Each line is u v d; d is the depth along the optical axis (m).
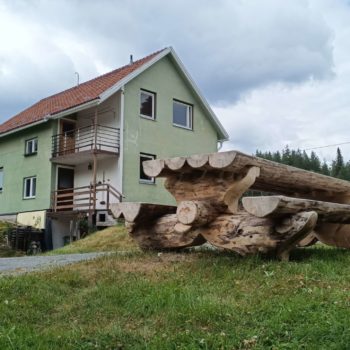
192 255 5.82
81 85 22.50
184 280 4.54
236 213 5.45
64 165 19.86
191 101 20.55
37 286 4.50
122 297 4.07
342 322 3.11
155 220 6.33
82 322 3.62
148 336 3.20
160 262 5.48
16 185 21.83
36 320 3.69
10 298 4.12
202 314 3.46
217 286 4.24
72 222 17.95
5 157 23.00
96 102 16.72
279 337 3.04
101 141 18.20
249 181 5.25
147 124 18.50
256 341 2.98
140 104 18.39
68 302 4.12
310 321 3.21
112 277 4.83
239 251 5.35
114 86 17.17
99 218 17.20
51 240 18.88
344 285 4.11
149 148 18.47
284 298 3.73
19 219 21.19
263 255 5.21
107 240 12.07
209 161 5.16
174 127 19.59
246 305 3.63
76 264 5.71
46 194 19.58
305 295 3.79
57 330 3.40
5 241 18.08
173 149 19.44
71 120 19.78
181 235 5.96
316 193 7.30
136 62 20.03
